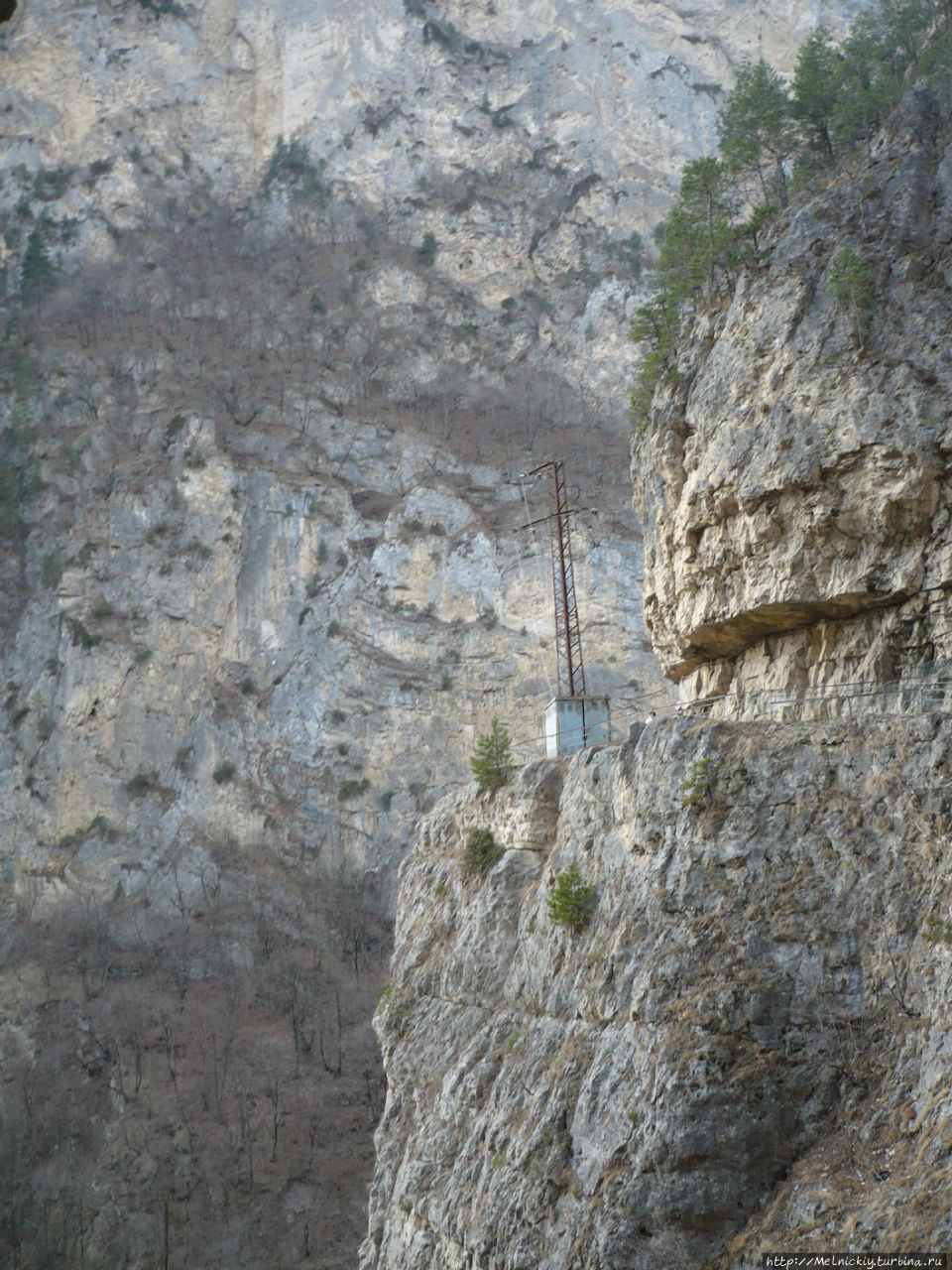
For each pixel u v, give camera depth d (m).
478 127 185.50
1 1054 98.81
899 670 29.80
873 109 41.16
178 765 122.44
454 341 165.00
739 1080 23.75
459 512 135.75
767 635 34.62
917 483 29.25
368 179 182.50
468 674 125.19
